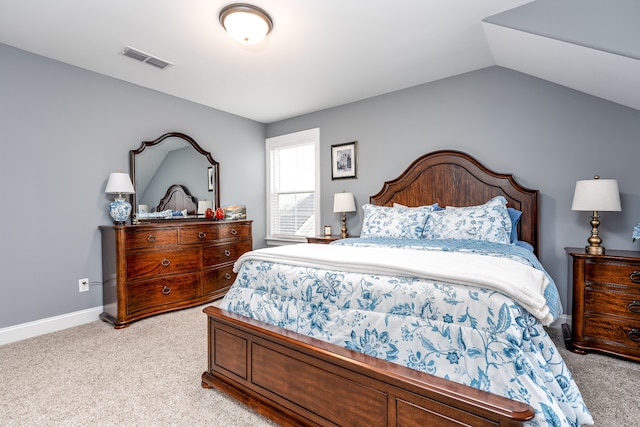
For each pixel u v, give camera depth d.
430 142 3.32
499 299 1.12
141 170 3.28
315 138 4.25
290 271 1.68
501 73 2.91
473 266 1.35
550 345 1.20
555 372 1.17
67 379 1.90
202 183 3.87
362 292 1.40
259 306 1.72
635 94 2.17
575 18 1.86
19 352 2.27
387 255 1.67
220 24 2.21
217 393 1.75
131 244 2.79
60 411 1.59
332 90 3.51
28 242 2.59
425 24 2.24
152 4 1.98
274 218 4.76
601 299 2.14
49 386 1.82
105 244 2.93
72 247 2.83
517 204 2.79
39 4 1.97
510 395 1.01
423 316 1.24
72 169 2.83
